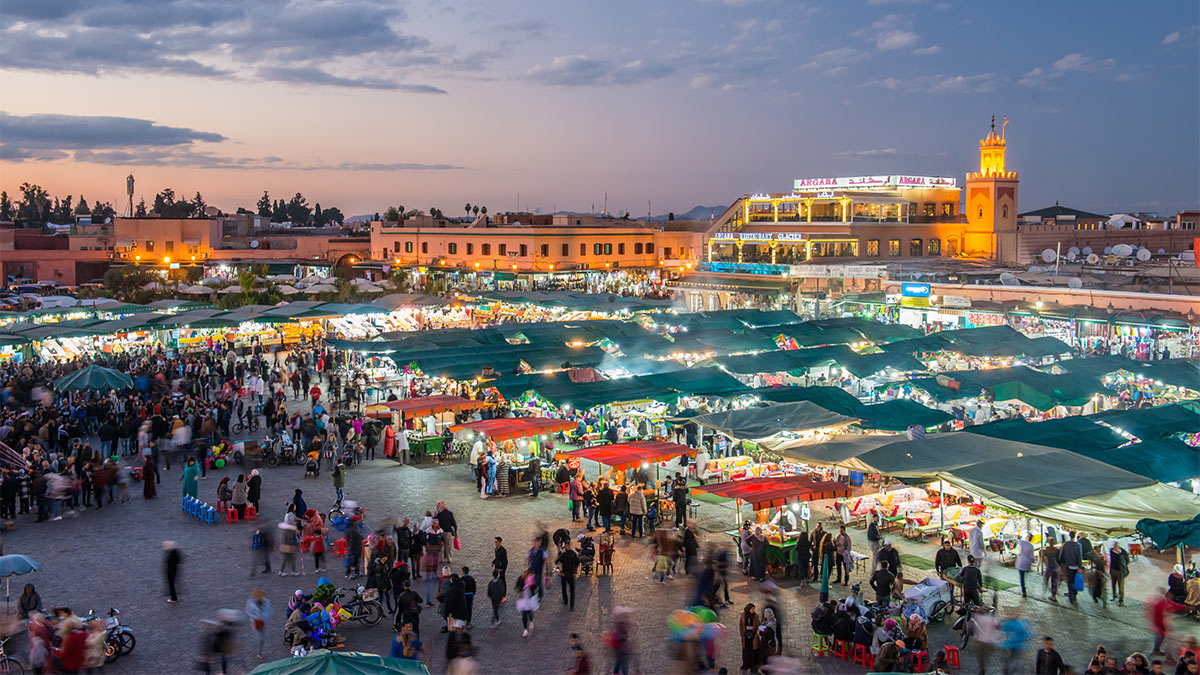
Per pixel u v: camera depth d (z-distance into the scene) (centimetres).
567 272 10162
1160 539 2164
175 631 2170
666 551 2491
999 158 9400
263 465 3706
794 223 9138
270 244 13538
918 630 1931
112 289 9819
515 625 2214
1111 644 2056
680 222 12238
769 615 2038
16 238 11731
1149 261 8450
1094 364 4156
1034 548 2611
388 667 1450
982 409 4009
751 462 3391
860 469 2647
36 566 2125
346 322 6862
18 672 1952
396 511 3075
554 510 3098
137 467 3544
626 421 4022
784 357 4453
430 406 3897
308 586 2447
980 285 6419
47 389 4691
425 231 11812
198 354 6009
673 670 1966
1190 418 3219
